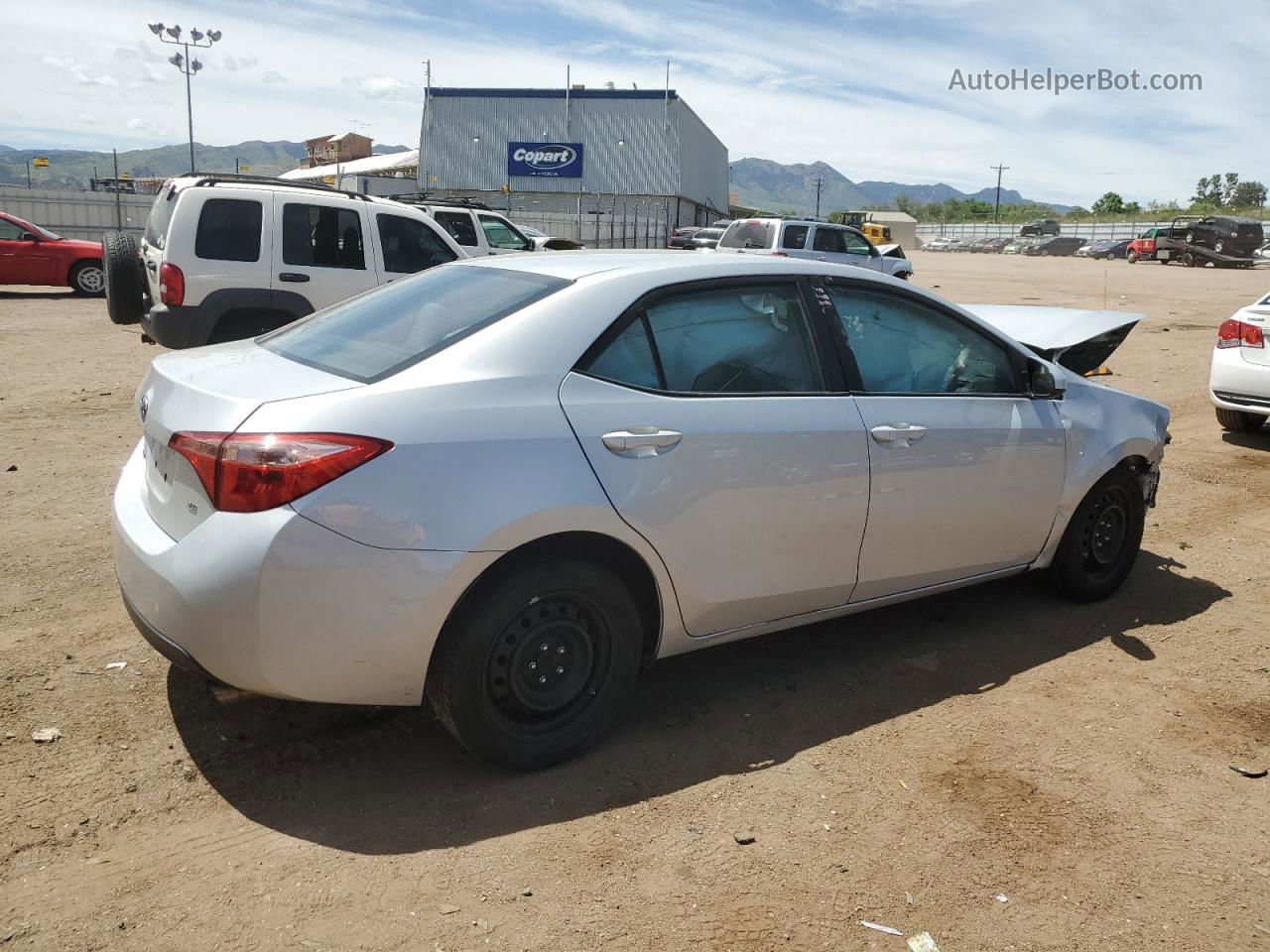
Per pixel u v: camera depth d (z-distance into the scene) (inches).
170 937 96.0
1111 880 110.1
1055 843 116.3
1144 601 192.5
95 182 1312.7
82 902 100.0
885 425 147.9
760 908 103.5
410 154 2559.1
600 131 2201.0
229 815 115.5
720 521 132.5
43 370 401.1
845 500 144.3
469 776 125.3
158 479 121.8
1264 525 243.8
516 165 2231.8
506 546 114.7
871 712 146.3
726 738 137.6
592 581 123.5
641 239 1872.5
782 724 141.9
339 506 107.5
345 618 109.0
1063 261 2001.7
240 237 336.2
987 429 161.0
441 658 117.0
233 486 107.5
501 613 117.4
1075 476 175.8
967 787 127.0
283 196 342.0
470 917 100.4
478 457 114.1
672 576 130.0
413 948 96.0
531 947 96.7
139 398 136.8
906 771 130.5
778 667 160.4
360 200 356.8
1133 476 189.3
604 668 128.9
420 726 137.0
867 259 845.2
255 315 343.6
